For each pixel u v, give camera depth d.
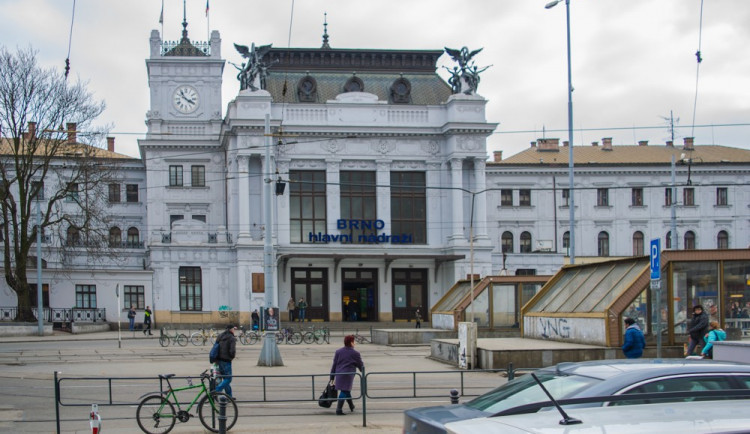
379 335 48.53
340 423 18.31
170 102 79.69
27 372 29.86
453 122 73.31
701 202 89.19
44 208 79.75
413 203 75.50
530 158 90.06
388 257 71.69
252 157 72.31
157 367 32.09
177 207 79.00
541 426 7.05
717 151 94.44
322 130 73.75
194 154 79.62
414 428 8.20
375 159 74.88
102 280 67.69
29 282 65.50
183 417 17.19
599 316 30.25
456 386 25.27
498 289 45.78
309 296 73.25
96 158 63.59
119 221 85.12
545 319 35.22
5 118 58.00
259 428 17.50
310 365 33.66
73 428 17.95
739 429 6.60
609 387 8.54
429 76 80.06
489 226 87.44
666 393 7.65
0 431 17.58
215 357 20.14
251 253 70.31
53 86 59.03
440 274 75.38
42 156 67.50
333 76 78.19
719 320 29.34
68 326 61.91
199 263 70.88
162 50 80.38
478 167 74.44
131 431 17.44
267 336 33.22
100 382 26.20
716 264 29.53
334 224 73.69
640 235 88.88
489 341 34.53
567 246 88.25
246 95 71.56
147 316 59.47
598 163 88.06
